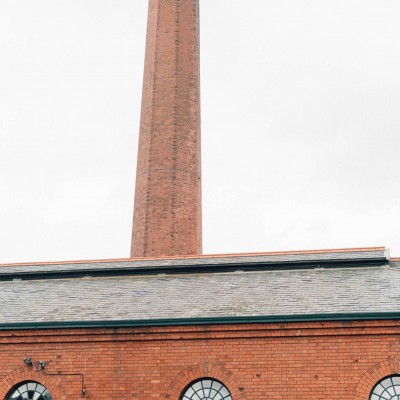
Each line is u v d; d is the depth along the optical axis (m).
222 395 16.23
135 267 20.28
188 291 18.41
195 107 30.22
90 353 16.89
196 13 31.62
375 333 15.74
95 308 17.88
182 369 16.39
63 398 16.66
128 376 16.58
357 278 18.08
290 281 18.33
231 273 19.56
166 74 30.00
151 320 16.66
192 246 28.27
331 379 15.72
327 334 15.95
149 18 31.66
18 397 16.98
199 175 29.61
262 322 16.20
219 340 16.44
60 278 20.70
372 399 15.55
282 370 15.98
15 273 20.80
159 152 28.98
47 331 17.11
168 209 28.25
